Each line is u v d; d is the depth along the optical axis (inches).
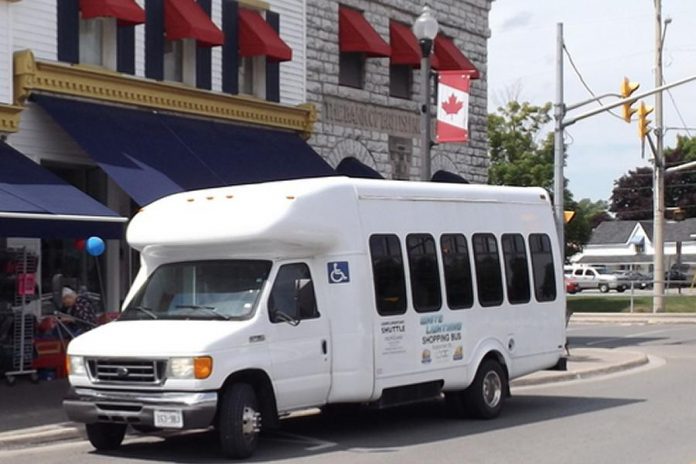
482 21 1172.5
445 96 782.5
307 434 531.2
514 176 2130.9
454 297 559.8
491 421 572.7
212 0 840.3
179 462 455.8
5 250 685.3
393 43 1034.7
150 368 446.9
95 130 713.0
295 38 925.8
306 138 928.3
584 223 2326.5
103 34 762.2
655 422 554.6
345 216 503.2
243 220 480.1
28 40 702.5
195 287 487.8
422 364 534.0
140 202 669.3
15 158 654.5
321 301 492.7
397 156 1043.9
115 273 789.9
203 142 792.3
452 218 569.6
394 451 477.1
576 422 561.3
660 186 1610.5
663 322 1475.1
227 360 446.0
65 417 559.8
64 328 693.3
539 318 620.4
